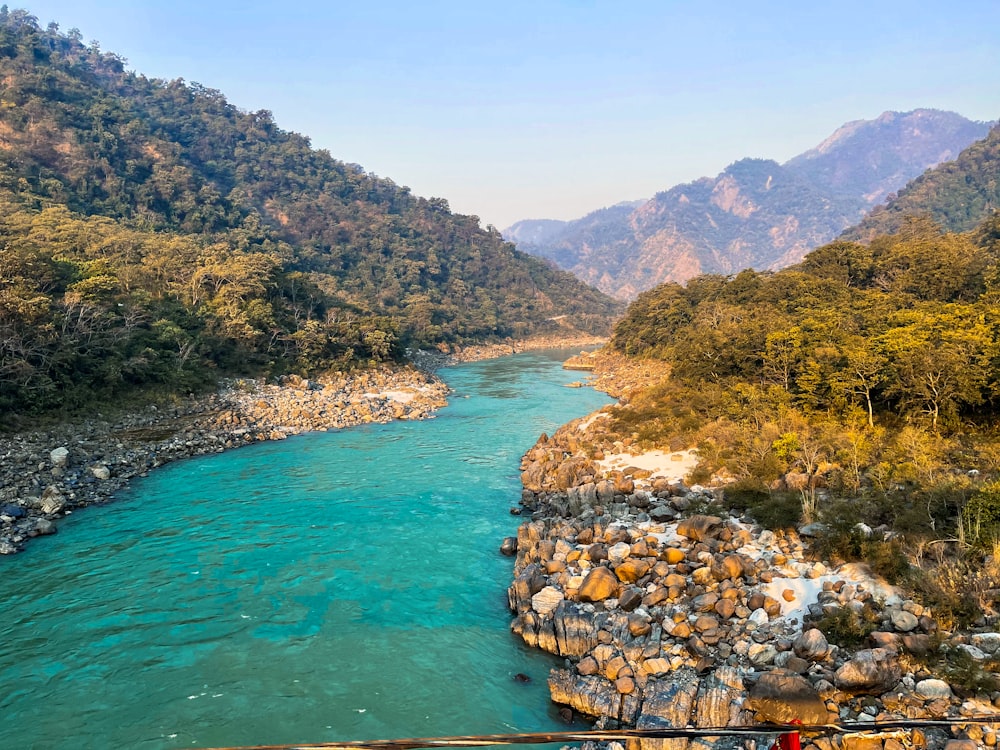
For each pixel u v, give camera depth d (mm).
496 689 19375
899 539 23000
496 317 192375
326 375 85312
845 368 42375
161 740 17125
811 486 30969
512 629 22656
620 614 21547
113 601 24797
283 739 17094
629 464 39750
